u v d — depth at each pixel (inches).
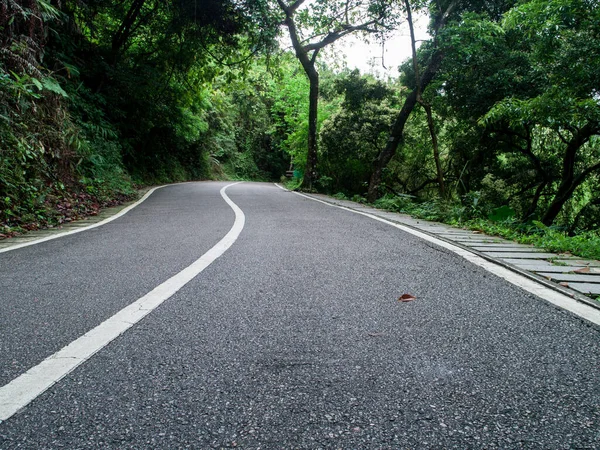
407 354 75.9
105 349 77.4
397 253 174.1
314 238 211.8
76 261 158.7
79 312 98.5
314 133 741.9
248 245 190.4
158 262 155.2
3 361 72.0
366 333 86.0
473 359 73.9
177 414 56.3
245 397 60.9
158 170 948.0
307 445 50.0
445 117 622.8
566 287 123.5
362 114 746.2
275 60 746.2
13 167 291.1
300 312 98.9
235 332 86.3
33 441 50.1
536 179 642.8
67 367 69.9
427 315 97.3
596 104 326.6
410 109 568.1
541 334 86.0
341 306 103.6
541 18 322.0
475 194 414.6
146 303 105.3
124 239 212.4
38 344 79.5
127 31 636.7
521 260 163.2
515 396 61.4
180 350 77.2
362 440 51.0
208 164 1403.8
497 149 645.9
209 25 633.0
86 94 549.0
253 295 112.6
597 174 598.5
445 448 49.5
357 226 264.4
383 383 65.2
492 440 51.1
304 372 68.8
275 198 538.0
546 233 233.8
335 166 852.0
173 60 724.7
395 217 343.3
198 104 900.6
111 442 50.2
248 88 936.3
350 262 155.3
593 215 621.3
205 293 114.3
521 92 466.6
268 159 1959.9
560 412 57.2
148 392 62.0
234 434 52.1
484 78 496.7
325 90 846.5
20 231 248.1
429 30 607.5
